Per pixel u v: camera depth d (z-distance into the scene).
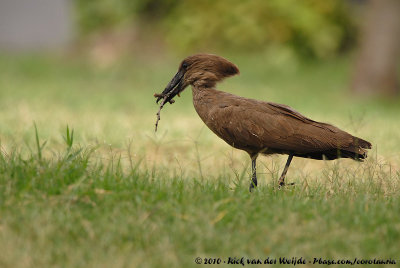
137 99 24.84
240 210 8.64
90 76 30.72
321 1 35.03
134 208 8.54
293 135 10.39
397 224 8.23
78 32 37.16
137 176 9.59
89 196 8.84
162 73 31.62
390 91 28.27
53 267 7.15
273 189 10.17
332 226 8.20
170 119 19.14
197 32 34.97
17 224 7.91
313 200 9.30
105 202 8.66
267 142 10.51
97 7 37.19
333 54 35.16
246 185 10.70
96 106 22.22
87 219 8.25
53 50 35.91
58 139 14.55
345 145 10.25
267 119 10.52
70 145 10.18
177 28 35.41
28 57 33.84
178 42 35.12
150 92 27.39
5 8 35.97
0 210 8.31
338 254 7.62
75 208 8.56
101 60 33.91
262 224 8.20
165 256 7.38
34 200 8.66
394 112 24.34
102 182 9.20
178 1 36.78
